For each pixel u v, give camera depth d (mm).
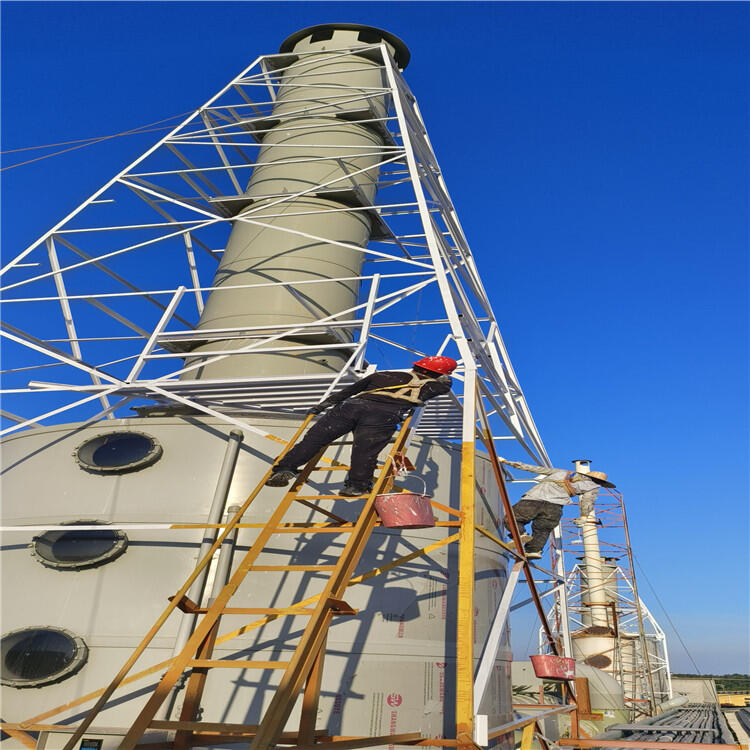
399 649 8992
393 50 19953
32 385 10812
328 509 9469
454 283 13312
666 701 56438
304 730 5496
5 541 9594
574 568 50500
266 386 10461
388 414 6863
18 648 8641
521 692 34875
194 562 9008
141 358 11000
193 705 6637
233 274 14664
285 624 8688
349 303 14773
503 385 14219
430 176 16312
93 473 9922
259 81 18531
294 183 15781
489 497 11211
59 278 12781
